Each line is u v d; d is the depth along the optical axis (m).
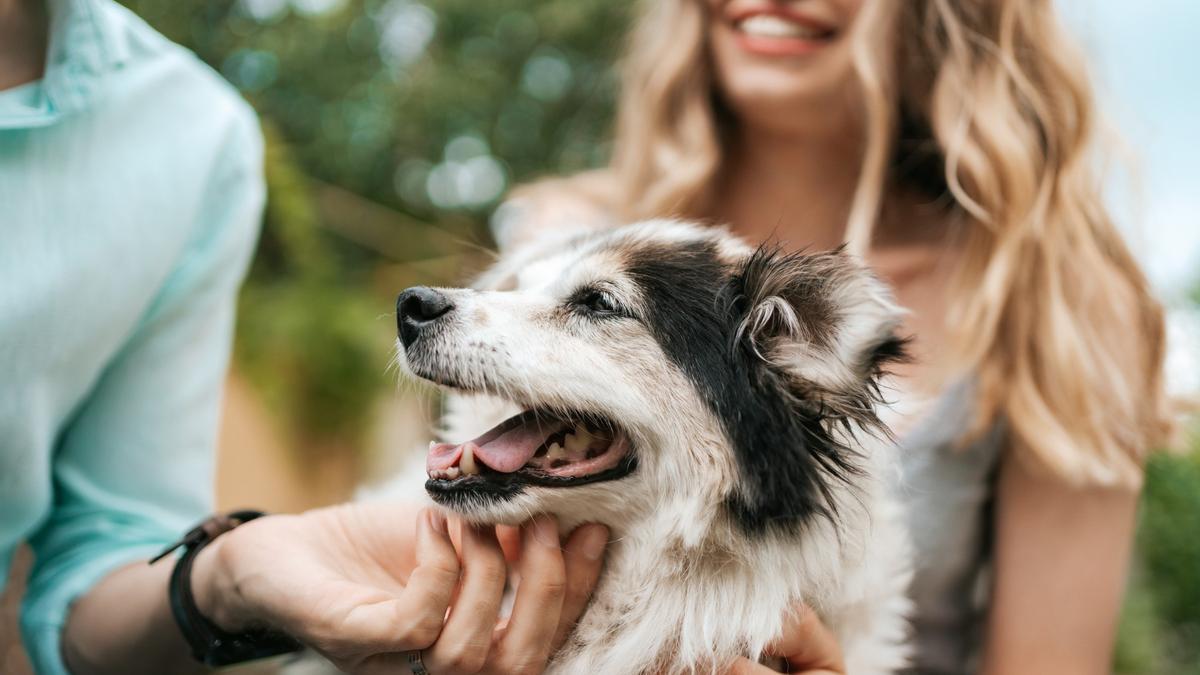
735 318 0.66
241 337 1.21
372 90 1.77
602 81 2.02
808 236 0.92
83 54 0.61
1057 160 0.79
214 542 0.63
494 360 0.65
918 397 0.79
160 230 0.64
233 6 1.50
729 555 0.65
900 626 0.73
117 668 0.64
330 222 1.62
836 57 0.84
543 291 0.69
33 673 0.74
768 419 0.64
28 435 0.61
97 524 0.68
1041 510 0.78
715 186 0.93
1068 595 0.78
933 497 0.79
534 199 0.99
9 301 0.59
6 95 0.59
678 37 0.91
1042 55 0.80
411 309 0.67
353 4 1.71
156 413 0.69
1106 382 0.77
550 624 0.59
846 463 0.66
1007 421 0.79
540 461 0.64
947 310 0.81
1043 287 0.77
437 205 1.91
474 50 2.03
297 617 0.56
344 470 1.34
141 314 0.66
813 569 0.65
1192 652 2.14
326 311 1.28
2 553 0.65
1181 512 2.15
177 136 0.65
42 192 0.60
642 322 0.66
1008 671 0.78
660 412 0.64
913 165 0.88
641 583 0.66
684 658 0.65
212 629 0.61
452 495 0.61
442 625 0.57
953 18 0.81
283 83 1.61
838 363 0.64
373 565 0.62
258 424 1.22
